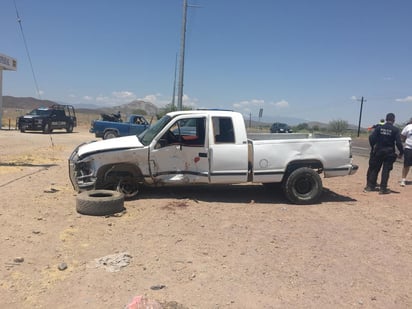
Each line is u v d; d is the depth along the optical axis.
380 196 10.25
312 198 9.07
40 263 5.27
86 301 4.31
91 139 28.27
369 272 5.29
